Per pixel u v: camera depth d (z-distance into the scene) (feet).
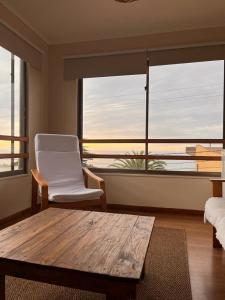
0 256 3.23
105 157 11.06
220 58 9.55
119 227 4.47
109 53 10.61
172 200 10.04
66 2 8.28
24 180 9.74
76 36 10.77
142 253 3.39
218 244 6.45
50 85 11.41
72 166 9.38
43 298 4.29
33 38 10.19
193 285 4.73
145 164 10.53
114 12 8.90
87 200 7.40
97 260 3.17
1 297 3.70
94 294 4.44
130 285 2.80
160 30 10.13
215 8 8.61
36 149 9.01
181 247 6.52
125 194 10.52
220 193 6.68
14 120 9.64
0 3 8.25
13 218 9.07
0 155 8.50
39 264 3.06
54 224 4.58
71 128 11.35
